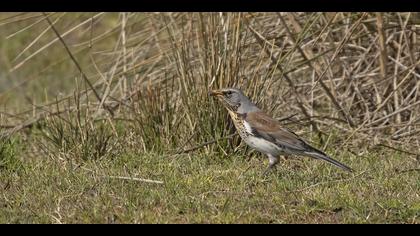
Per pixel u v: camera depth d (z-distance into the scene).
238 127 11.78
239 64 13.15
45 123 14.62
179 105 13.29
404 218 9.56
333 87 14.69
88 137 12.89
